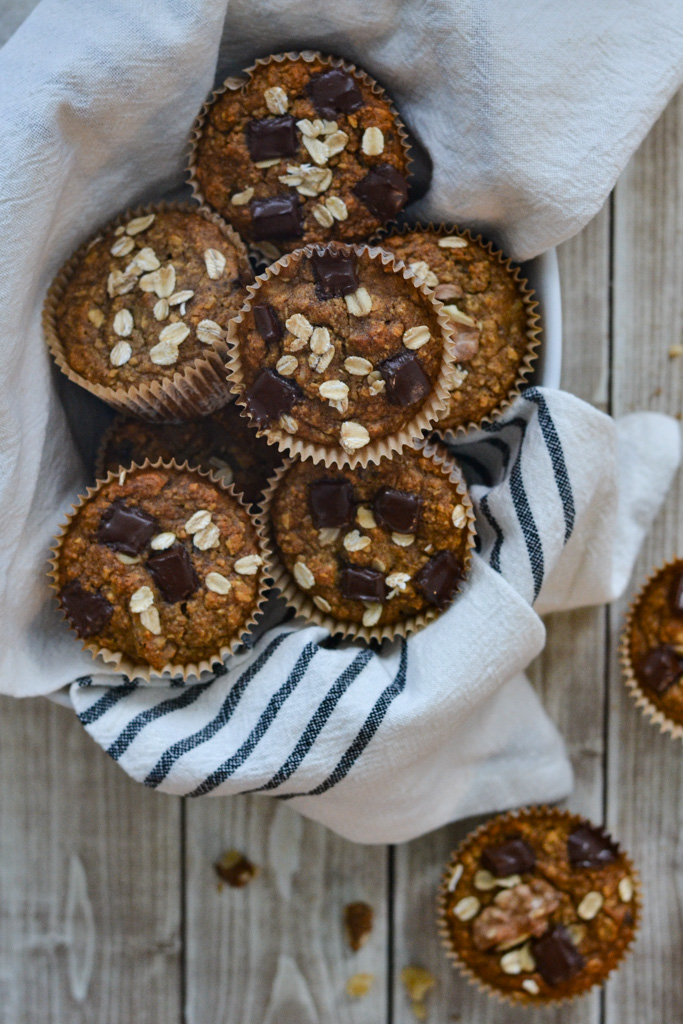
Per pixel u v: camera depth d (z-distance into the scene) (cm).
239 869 67
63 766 68
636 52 58
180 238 59
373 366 57
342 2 58
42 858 68
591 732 68
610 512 62
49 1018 68
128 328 59
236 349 57
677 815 68
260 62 59
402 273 57
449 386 58
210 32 58
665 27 58
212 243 59
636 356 67
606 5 58
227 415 61
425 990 68
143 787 68
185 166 61
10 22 63
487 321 60
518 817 65
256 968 68
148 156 60
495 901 64
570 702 68
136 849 68
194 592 58
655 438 67
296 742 59
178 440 61
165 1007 68
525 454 60
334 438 57
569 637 68
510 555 60
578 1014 68
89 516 59
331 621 61
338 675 60
